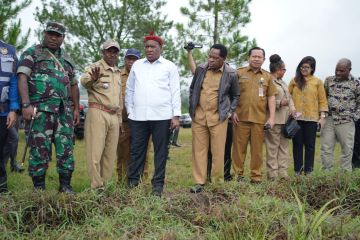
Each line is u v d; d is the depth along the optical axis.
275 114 6.18
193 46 6.15
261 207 4.07
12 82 4.56
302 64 6.42
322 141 6.81
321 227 3.71
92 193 4.16
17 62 4.66
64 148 4.69
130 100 5.00
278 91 6.17
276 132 6.20
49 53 4.66
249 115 5.78
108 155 5.03
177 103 4.87
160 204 4.12
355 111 6.57
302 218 3.55
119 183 4.96
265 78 5.83
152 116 4.78
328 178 5.36
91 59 15.95
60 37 4.64
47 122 4.58
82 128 12.62
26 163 7.58
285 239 3.57
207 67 5.40
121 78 5.65
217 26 13.96
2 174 4.90
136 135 4.88
